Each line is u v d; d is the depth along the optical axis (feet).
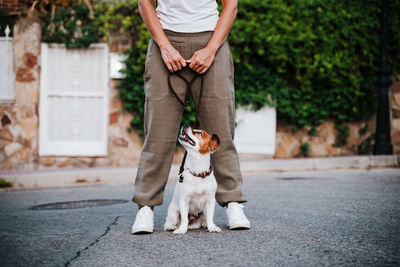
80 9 26.30
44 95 26.63
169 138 9.84
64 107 26.94
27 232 10.67
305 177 20.53
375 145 27.84
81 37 26.48
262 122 28.14
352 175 20.53
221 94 9.76
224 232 9.56
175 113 9.83
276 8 27.35
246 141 28.02
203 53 9.41
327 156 29.04
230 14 9.86
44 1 25.77
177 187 9.91
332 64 28.19
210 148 9.39
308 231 9.40
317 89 28.58
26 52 26.35
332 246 8.13
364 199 13.55
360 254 7.55
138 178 10.01
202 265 7.21
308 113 28.30
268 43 26.99
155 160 9.85
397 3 29.40
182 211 9.63
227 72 9.91
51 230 10.82
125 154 27.12
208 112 9.83
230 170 10.00
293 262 7.21
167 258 7.70
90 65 27.02
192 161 9.47
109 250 8.41
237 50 27.17
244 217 9.79
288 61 28.09
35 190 20.51
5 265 7.73
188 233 9.63
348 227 9.70
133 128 27.14
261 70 27.73
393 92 29.60
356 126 29.53
